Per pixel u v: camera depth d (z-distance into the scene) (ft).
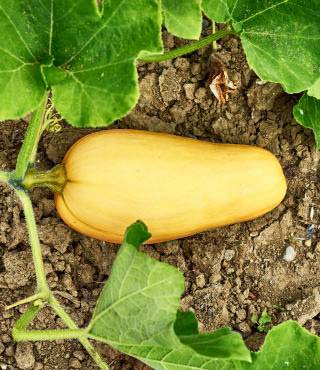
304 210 3.46
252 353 2.84
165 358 2.75
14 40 2.50
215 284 3.40
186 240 3.39
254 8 2.93
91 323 2.71
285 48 2.94
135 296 2.57
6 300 3.29
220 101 3.37
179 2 2.82
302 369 2.89
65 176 3.02
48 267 3.30
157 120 3.39
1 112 2.50
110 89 2.51
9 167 3.30
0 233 3.29
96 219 3.02
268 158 3.16
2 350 3.29
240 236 3.42
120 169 2.98
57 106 2.53
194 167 3.05
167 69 3.38
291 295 3.44
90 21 2.49
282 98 3.41
